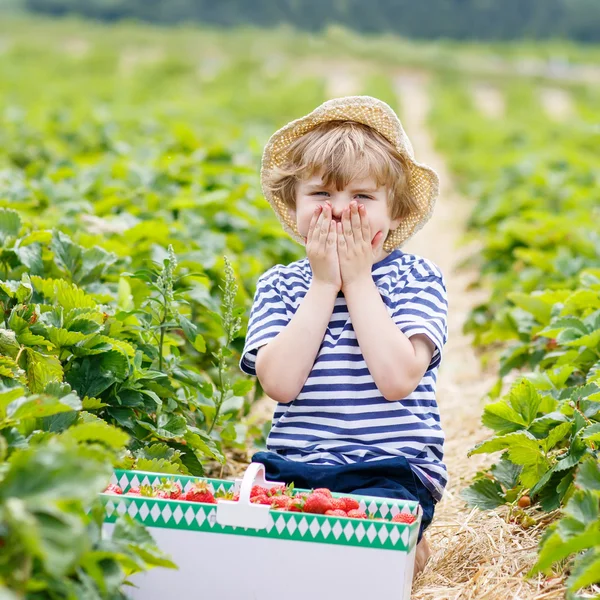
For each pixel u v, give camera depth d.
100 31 97.75
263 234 9.79
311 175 4.22
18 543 2.59
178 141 14.34
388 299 4.31
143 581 3.44
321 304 4.10
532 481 4.68
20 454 2.77
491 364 9.30
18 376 4.20
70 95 31.47
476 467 6.22
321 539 3.34
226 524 3.39
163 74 58.75
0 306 5.08
